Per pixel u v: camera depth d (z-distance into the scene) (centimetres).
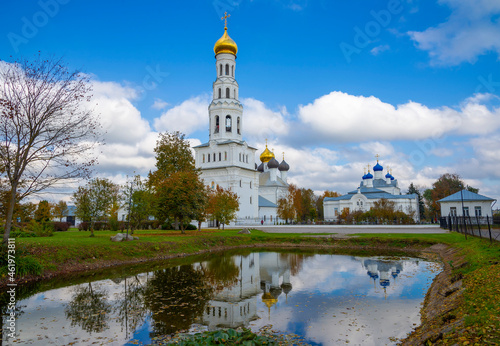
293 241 4125
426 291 1597
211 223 7075
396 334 1043
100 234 3841
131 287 1728
